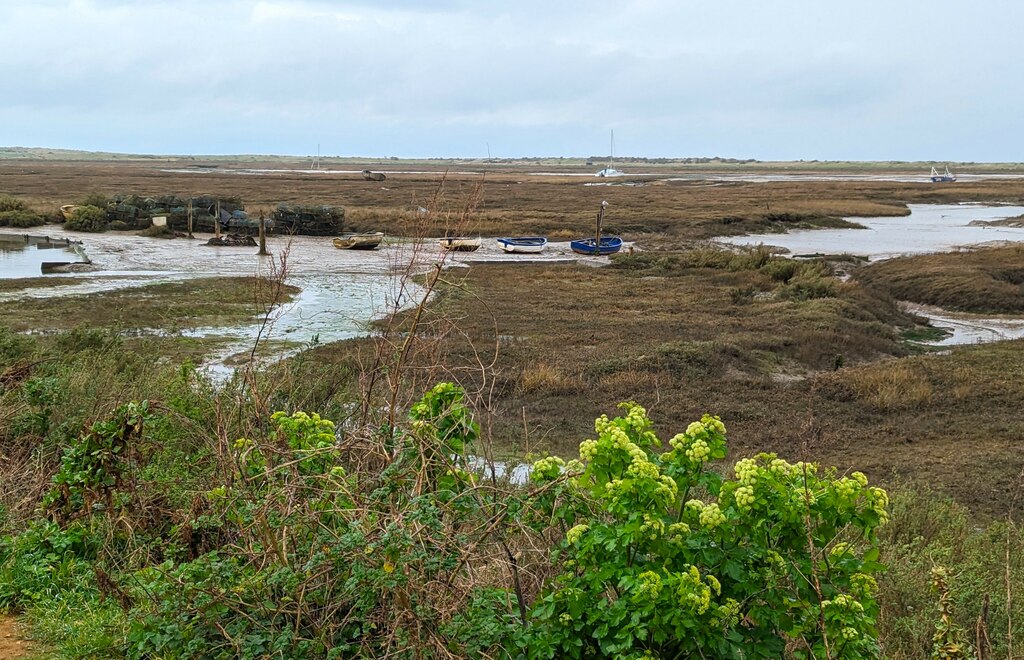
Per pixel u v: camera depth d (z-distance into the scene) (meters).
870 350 22.19
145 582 4.72
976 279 32.50
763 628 3.76
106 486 6.00
